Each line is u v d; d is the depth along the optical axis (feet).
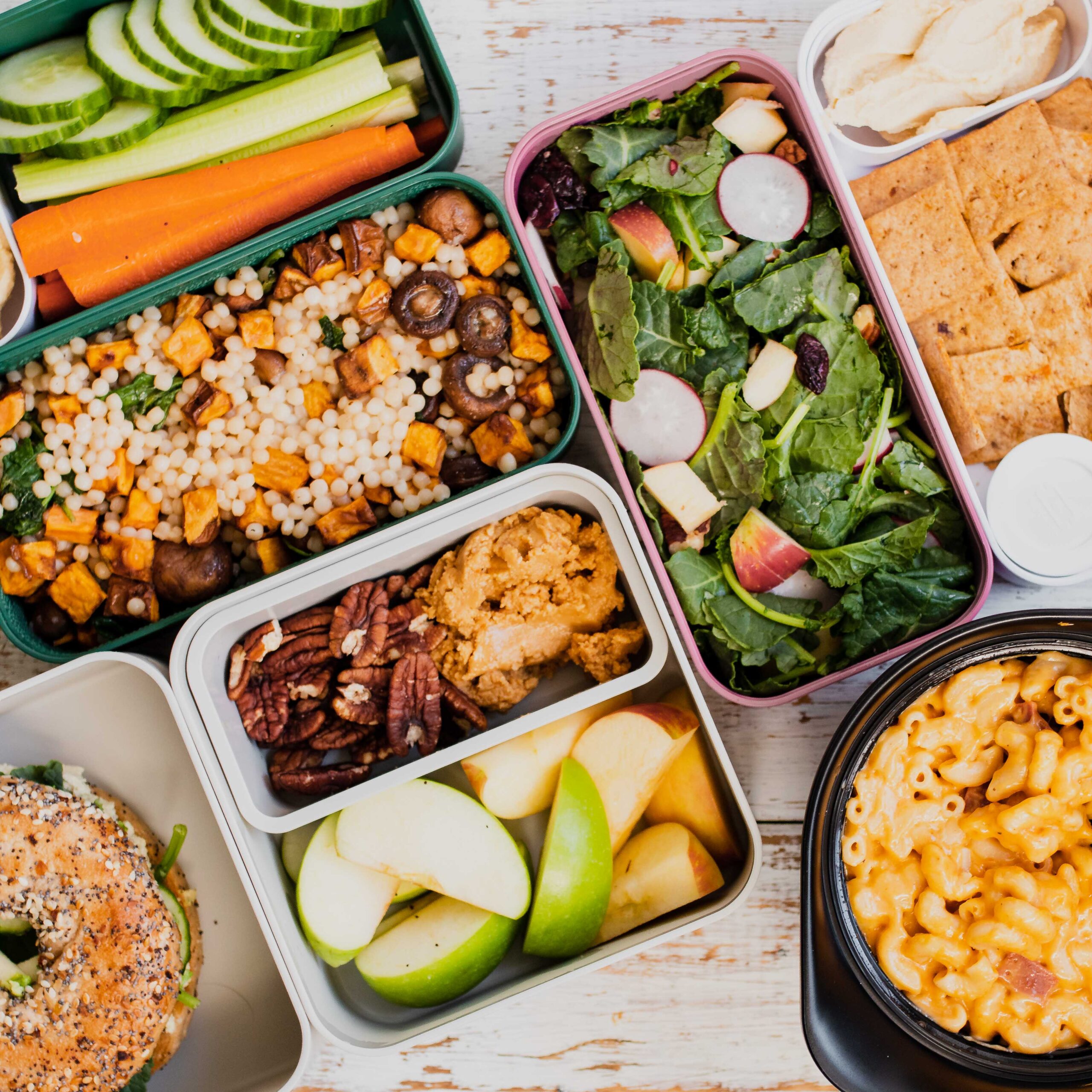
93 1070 1.75
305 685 1.82
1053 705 1.77
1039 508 1.86
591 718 1.85
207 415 1.86
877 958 1.75
